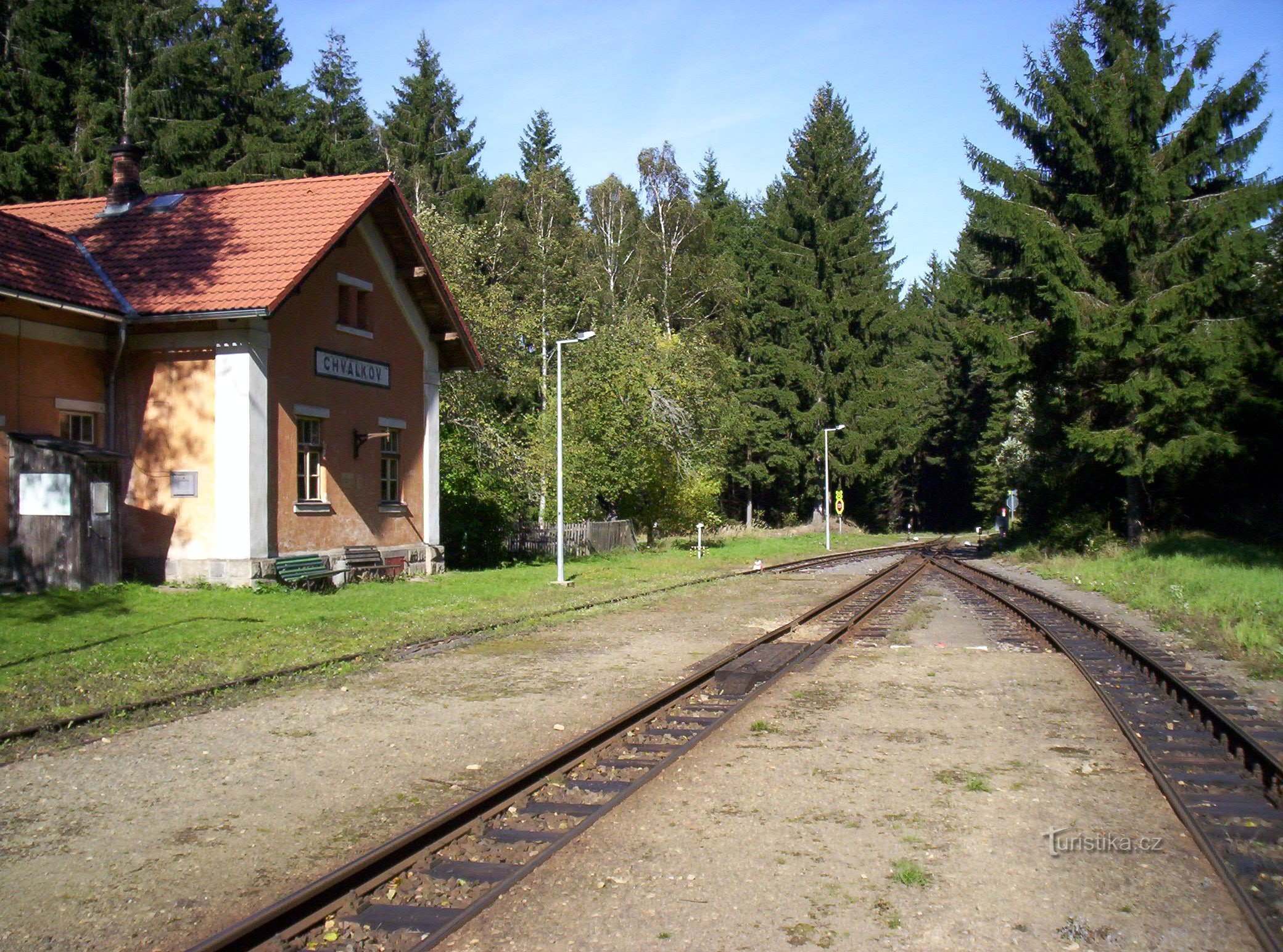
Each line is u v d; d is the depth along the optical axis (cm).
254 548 1952
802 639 1542
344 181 2308
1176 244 3244
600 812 665
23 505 1734
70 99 3516
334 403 2238
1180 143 3291
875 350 6272
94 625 1480
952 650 1436
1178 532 3481
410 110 5547
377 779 781
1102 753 837
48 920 525
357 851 620
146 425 1984
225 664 1256
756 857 597
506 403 4312
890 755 835
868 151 6931
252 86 4281
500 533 3234
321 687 1147
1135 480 3488
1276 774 738
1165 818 666
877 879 564
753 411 6275
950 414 8312
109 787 764
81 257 2067
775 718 976
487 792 668
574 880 562
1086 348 3241
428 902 534
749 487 6788
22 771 805
